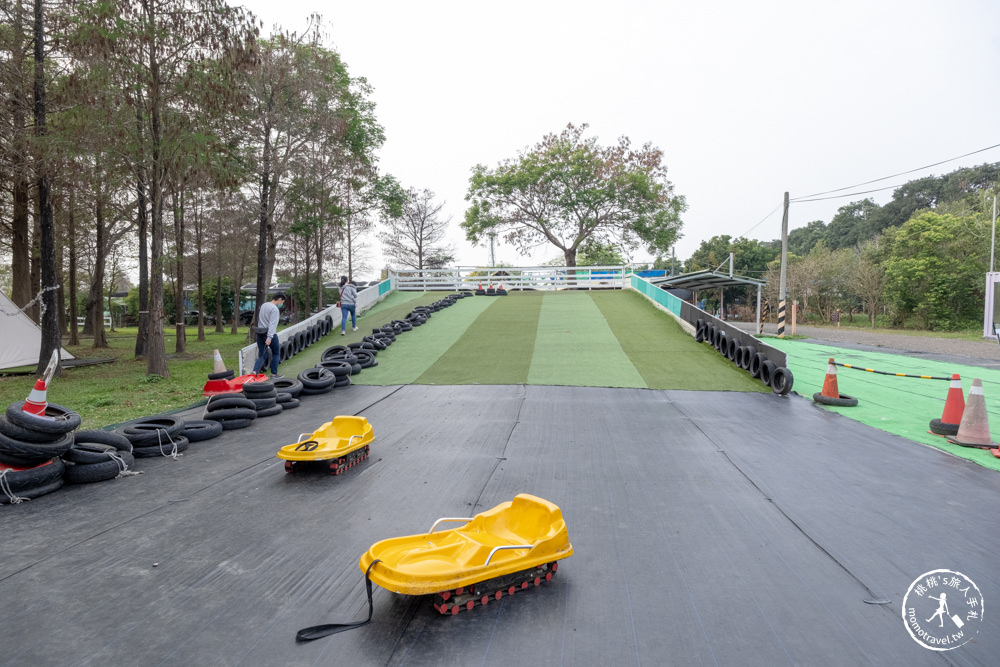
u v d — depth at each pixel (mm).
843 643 3188
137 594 3787
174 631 3350
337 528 4895
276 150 23016
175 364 20094
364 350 14945
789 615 3480
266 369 14703
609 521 5016
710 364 14023
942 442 7754
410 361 15164
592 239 44031
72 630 3367
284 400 10281
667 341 16781
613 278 31062
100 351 26234
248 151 22344
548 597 3723
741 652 3109
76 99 13789
